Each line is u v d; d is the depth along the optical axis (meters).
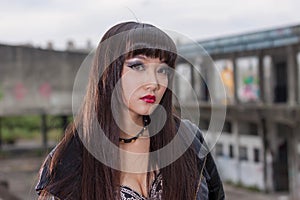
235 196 14.09
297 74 13.23
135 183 1.15
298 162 13.45
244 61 14.70
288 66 13.32
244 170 15.50
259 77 14.72
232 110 15.03
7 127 30.77
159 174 1.18
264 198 13.88
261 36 12.68
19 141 29.92
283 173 14.38
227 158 16.14
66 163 1.08
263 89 14.80
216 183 1.33
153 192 1.17
